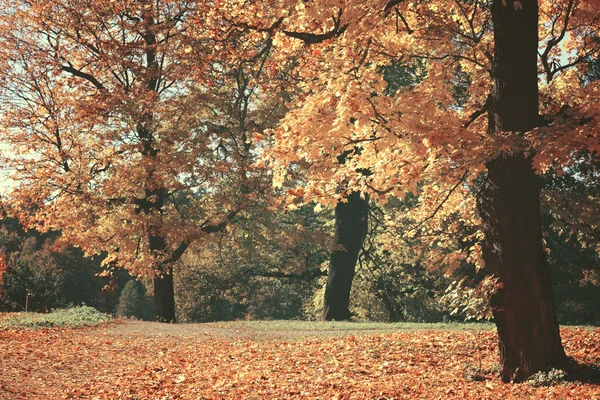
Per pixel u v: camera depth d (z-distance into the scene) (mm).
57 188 28562
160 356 16141
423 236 16469
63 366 14070
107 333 20797
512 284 11438
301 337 19172
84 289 58812
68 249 56875
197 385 12188
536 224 11578
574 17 13594
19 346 16359
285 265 36406
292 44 14445
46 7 27188
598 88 10797
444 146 10438
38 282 33750
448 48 12977
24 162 28297
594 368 11289
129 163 28219
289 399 10586
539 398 9633
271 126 30750
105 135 27891
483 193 11883
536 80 11789
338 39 12648
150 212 28688
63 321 22203
